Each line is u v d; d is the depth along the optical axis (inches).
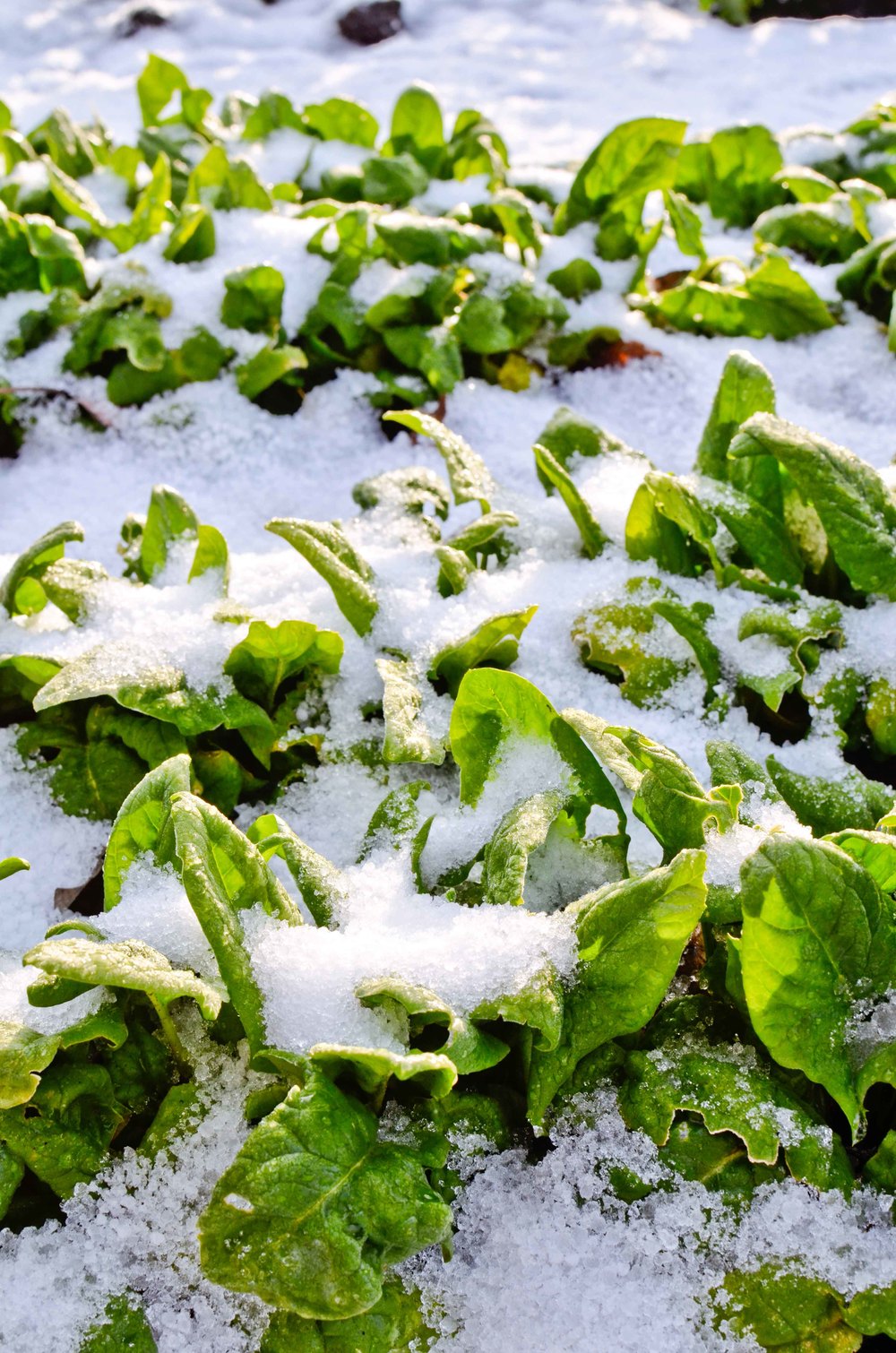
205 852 30.6
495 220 52.4
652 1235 30.9
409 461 45.4
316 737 36.1
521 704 33.2
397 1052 30.6
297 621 35.0
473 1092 31.5
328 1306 28.8
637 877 30.8
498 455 45.0
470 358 48.8
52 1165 31.0
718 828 32.3
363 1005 30.9
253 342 45.7
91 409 46.0
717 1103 30.8
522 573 38.2
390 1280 30.5
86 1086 31.2
